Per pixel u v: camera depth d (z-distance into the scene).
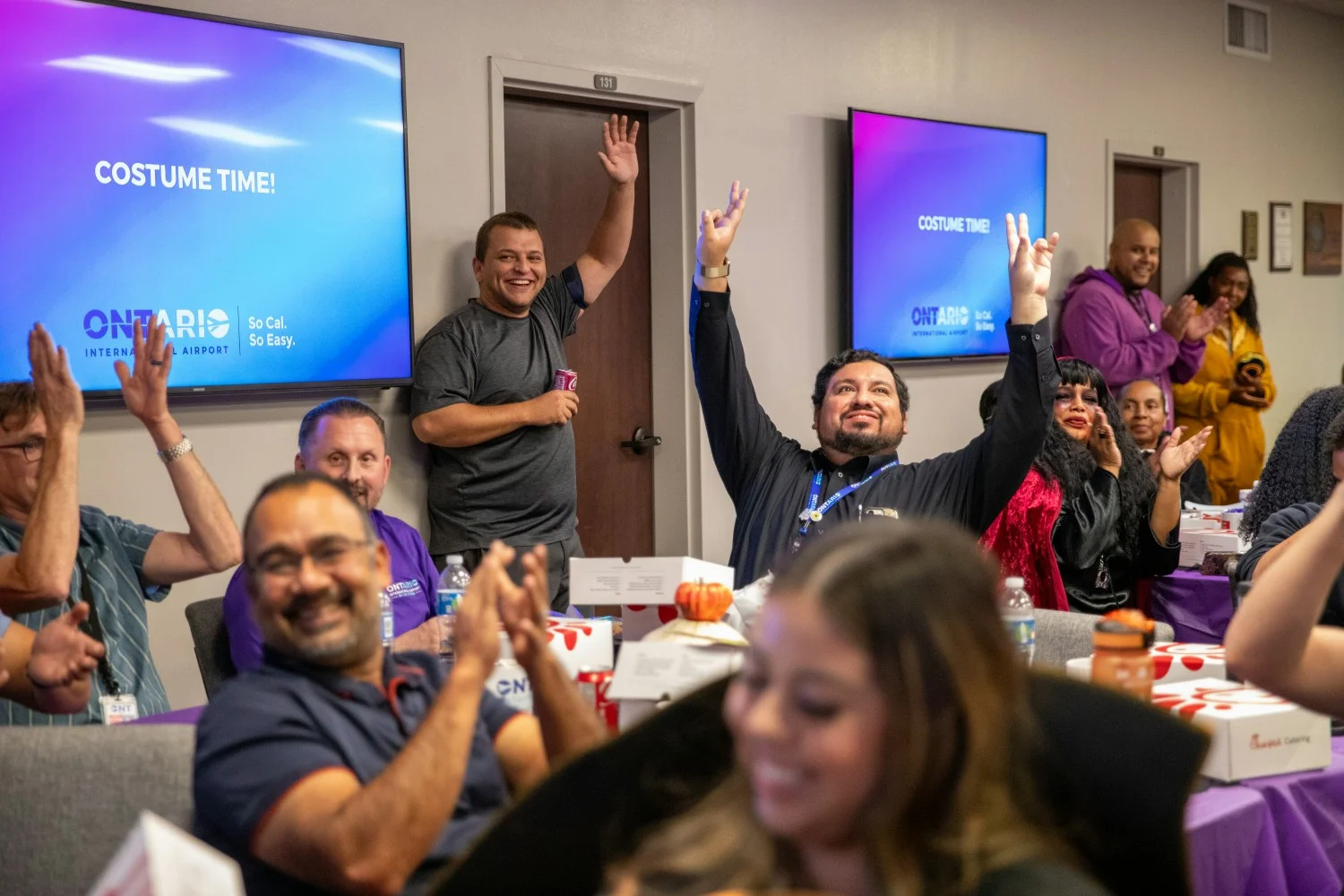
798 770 0.84
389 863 1.42
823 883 0.89
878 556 0.85
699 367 3.21
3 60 3.25
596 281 4.33
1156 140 6.86
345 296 3.90
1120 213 6.95
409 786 1.42
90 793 1.77
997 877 0.84
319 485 1.65
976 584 0.86
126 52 3.45
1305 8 7.81
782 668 0.85
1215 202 7.27
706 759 1.04
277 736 1.52
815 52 5.25
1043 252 2.87
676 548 4.97
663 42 4.73
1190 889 0.97
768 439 3.18
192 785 1.65
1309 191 7.96
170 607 3.69
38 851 1.76
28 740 1.78
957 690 0.83
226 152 3.64
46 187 3.33
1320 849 1.85
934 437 5.84
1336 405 3.06
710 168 4.90
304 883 1.49
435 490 4.04
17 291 3.30
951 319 5.77
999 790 0.87
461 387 3.95
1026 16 6.12
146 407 2.64
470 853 1.01
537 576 1.57
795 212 5.21
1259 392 6.88
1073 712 1.00
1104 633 1.87
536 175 4.60
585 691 1.95
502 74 4.27
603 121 4.79
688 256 4.88
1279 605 1.31
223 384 3.66
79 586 2.56
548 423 3.99
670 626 1.99
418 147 4.10
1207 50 7.15
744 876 0.91
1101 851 1.00
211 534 2.65
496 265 3.99
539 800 1.01
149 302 3.52
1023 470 2.87
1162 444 4.58
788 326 5.22
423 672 1.74
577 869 1.05
